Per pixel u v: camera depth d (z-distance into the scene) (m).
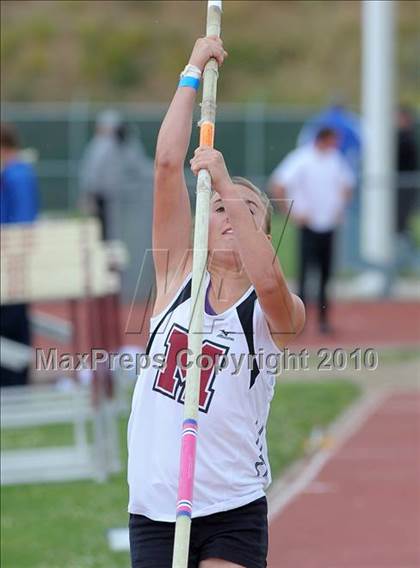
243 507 9.96
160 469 9.96
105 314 22.30
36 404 20.72
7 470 20.30
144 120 65.50
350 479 20.81
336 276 39.56
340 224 39.34
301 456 22.38
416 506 19.20
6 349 23.50
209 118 10.12
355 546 17.12
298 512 18.91
